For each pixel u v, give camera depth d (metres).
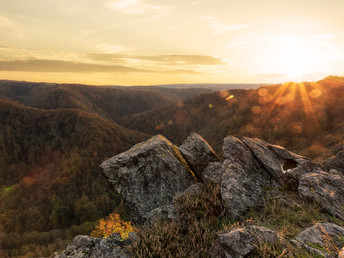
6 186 135.38
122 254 3.36
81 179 117.06
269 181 5.36
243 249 2.61
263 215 4.00
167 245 3.12
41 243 75.69
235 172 5.12
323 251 2.55
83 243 3.90
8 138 167.38
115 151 141.00
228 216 3.96
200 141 6.69
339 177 5.09
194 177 6.29
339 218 3.87
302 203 4.39
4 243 77.19
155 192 6.00
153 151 6.54
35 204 101.94
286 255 2.48
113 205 92.81
